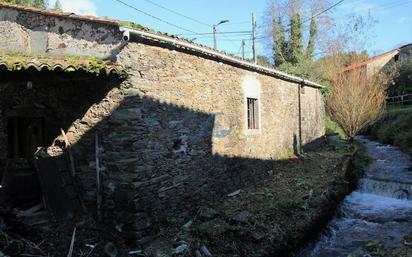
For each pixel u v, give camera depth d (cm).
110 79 624
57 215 630
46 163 665
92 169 656
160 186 647
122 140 608
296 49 2662
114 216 622
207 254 588
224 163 848
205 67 783
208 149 788
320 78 2292
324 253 711
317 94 1633
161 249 582
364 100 1753
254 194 869
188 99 725
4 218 570
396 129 1852
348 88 1797
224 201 815
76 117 684
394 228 805
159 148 648
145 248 586
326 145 1683
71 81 685
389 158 1505
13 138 775
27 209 643
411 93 2459
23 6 725
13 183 658
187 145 721
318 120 1636
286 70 2398
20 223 575
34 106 738
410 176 1173
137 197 599
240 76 937
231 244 619
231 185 873
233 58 855
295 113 1343
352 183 1155
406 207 946
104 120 637
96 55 645
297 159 1248
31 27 720
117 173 615
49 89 718
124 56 600
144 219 607
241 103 937
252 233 647
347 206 984
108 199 629
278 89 1190
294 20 2667
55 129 723
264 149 1064
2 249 493
